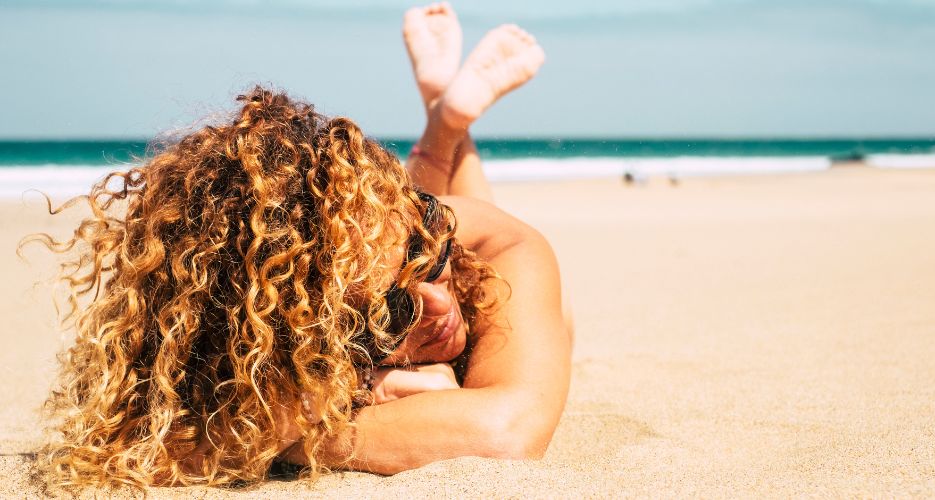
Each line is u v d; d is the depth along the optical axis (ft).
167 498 6.11
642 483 6.05
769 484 5.97
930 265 21.04
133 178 6.48
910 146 225.97
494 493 5.71
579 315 15.78
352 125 6.14
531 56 11.23
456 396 6.44
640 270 22.20
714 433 7.91
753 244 27.76
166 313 6.06
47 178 60.75
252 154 5.90
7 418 9.27
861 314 14.57
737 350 12.04
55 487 6.22
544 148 133.59
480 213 7.75
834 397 9.10
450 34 13.33
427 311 6.41
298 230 5.95
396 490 5.85
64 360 7.18
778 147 213.25
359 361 6.56
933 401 8.66
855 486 5.80
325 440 6.47
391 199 6.15
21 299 18.47
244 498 6.05
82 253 7.29
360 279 5.95
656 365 11.21
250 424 6.13
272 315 6.02
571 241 29.73
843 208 43.98
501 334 6.79
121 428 6.40
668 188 64.13
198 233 6.01
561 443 7.72
